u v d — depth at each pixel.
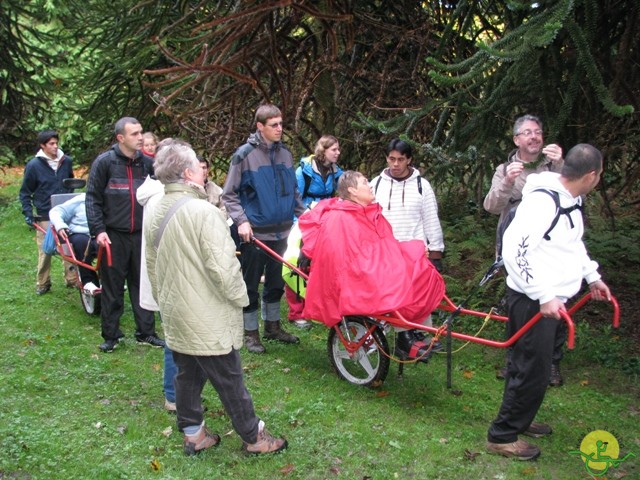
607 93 4.52
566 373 5.32
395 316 4.52
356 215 4.68
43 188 7.74
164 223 3.59
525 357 3.73
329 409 4.60
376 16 7.76
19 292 7.30
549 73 5.51
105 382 5.04
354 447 4.09
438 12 7.38
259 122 5.39
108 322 5.69
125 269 5.68
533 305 3.65
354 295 4.53
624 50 5.37
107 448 4.03
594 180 3.56
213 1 7.07
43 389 4.86
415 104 7.35
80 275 6.58
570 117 5.73
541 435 4.29
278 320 5.94
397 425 4.40
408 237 5.46
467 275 7.41
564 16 4.54
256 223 5.53
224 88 7.59
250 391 4.90
